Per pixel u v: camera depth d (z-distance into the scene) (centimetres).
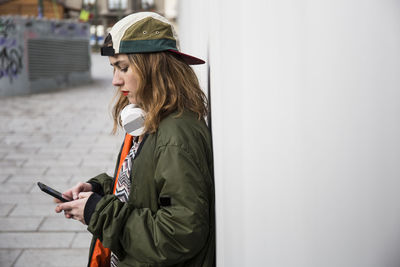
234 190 70
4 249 297
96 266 139
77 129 699
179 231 103
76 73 1272
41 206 374
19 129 691
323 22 30
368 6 25
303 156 35
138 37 113
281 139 40
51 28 1156
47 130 688
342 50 28
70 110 870
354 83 26
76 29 1253
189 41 344
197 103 118
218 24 99
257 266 52
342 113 28
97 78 1473
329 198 30
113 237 109
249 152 55
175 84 117
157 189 111
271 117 44
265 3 45
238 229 66
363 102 26
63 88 1204
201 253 113
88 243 308
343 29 27
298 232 37
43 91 1138
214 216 114
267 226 46
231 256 76
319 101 31
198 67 212
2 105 917
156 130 112
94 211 116
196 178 105
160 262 106
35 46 1104
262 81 47
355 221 27
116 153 564
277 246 43
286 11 38
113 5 3634
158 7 3638
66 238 315
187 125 112
